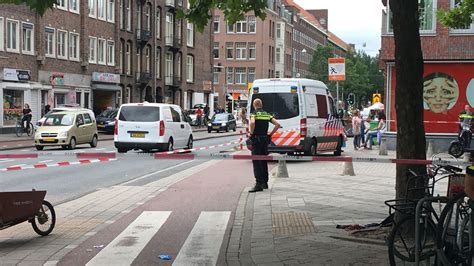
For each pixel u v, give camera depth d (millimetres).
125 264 6840
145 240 8156
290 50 109125
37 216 8195
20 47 37969
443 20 15633
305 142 20234
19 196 7809
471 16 15727
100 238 8266
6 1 7258
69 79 43719
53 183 14945
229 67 94625
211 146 29922
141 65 56688
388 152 25375
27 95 38625
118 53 51375
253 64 93875
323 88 22312
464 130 21875
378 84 107312
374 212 9930
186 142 26266
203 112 62750
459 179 6652
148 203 11398
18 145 28859
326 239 7863
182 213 10289
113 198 12078
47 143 26766
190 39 69375
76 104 41938
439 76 25484
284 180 14695
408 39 7465
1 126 36094
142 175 16984
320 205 10727
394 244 6078
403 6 7441
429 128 25531
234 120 53312
